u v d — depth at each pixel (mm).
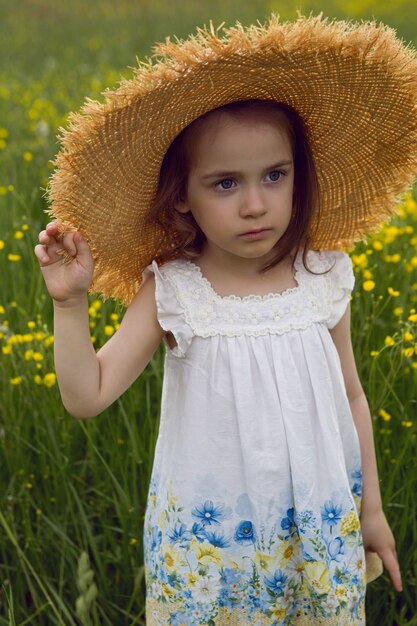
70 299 2039
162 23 14117
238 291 2176
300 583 2287
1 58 11445
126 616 2891
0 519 2854
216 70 1916
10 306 3695
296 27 1907
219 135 1994
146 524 2387
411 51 2027
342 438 2303
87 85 8094
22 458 3121
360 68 2010
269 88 2029
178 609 2293
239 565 2244
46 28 14367
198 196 2070
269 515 2160
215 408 2141
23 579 2990
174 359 2195
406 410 2998
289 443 2129
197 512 2205
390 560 2453
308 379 2172
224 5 15734
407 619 2930
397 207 2375
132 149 2035
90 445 3068
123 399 3182
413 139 2199
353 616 2293
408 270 3594
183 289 2154
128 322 2176
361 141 2219
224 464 2168
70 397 2092
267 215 2033
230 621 2303
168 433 2242
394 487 2992
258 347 2135
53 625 2914
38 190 4785
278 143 2021
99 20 15102
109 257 2201
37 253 2014
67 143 1966
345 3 14789
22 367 3195
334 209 2342
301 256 2268
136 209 2148
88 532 2873
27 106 7066
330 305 2260
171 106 1968
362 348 3285
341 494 2217
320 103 2115
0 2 17250
